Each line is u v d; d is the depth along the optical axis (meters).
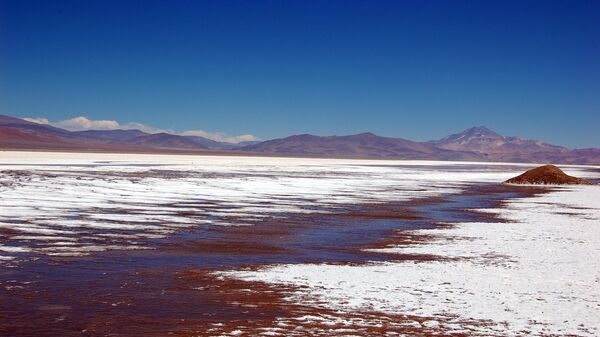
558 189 43.41
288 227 19.34
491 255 14.40
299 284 11.01
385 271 12.29
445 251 14.99
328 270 12.34
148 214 21.44
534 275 11.98
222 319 8.78
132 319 8.70
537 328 8.48
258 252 14.56
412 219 22.44
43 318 8.65
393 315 9.06
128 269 12.13
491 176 69.81
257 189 35.66
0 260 12.59
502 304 9.70
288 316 8.98
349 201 29.53
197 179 43.28
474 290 10.64
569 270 12.54
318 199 30.16
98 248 14.40
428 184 48.00
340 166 94.94
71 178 38.34
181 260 13.27
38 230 16.69
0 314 8.78
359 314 9.10
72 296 9.88
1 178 35.28
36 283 10.70
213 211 23.20
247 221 20.55
